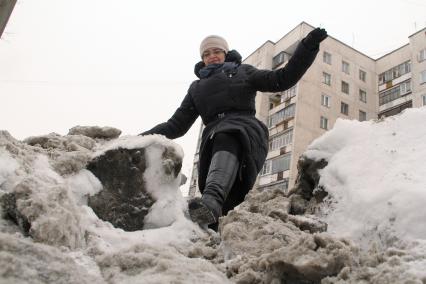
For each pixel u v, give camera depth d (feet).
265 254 6.59
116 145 9.87
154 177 9.75
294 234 7.82
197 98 12.53
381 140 9.78
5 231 6.50
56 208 6.66
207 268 6.16
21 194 6.81
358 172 9.26
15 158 8.42
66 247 6.38
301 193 10.82
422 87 83.76
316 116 83.05
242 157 11.04
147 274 5.58
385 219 7.74
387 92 93.56
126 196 9.53
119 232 8.28
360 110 91.20
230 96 11.87
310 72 85.76
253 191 11.88
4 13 18.61
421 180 8.04
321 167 10.55
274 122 85.51
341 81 90.53
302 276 6.01
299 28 86.07
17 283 4.50
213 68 12.80
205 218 9.45
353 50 95.09
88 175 9.50
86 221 8.09
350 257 5.97
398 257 5.93
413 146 9.15
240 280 6.15
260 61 92.58
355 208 8.54
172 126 13.64
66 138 11.42
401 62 92.79
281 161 79.20
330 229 8.80
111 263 5.94
